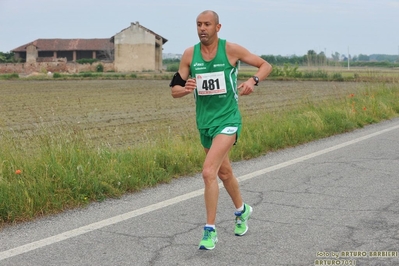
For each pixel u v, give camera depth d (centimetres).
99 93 4219
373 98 2077
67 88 4906
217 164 632
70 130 1128
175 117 2397
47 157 905
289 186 930
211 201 626
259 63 645
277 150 1296
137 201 841
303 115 1653
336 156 1205
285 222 727
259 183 955
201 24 631
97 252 619
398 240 646
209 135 654
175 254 612
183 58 659
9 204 746
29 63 9544
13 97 3794
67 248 632
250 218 748
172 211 784
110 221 735
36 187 790
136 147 1129
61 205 792
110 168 930
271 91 4141
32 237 672
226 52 641
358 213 762
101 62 10012
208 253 614
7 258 601
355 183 946
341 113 1727
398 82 2764
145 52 9931
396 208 785
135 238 666
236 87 656
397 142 1387
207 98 647
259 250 621
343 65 6100
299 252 612
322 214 761
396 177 992
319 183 949
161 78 7000
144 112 2661
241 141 1237
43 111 2762
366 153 1237
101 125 2083
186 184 953
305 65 6144
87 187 845
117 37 9969
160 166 1026
